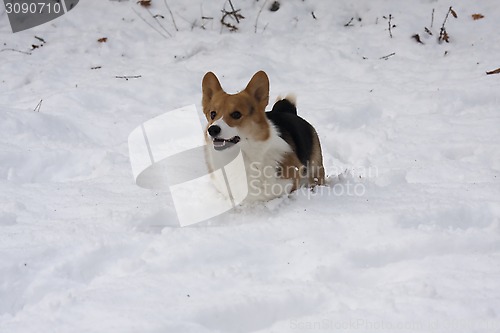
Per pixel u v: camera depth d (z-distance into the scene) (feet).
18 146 22.70
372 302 13.37
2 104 27.22
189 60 30.96
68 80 29.76
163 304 13.29
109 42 32.99
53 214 18.06
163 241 16.06
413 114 24.94
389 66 29.50
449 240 15.70
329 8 34.68
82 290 14.24
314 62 30.45
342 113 25.00
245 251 15.60
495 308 12.96
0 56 32.01
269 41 32.27
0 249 15.72
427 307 13.02
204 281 14.28
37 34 34.14
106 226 16.96
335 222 16.62
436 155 21.54
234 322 13.12
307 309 13.50
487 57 29.04
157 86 28.37
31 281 14.66
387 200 18.02
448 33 31.83
